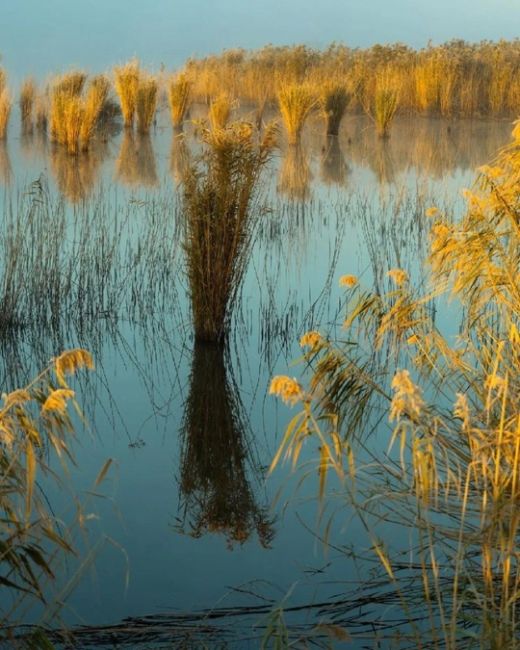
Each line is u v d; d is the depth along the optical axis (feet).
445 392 18.20
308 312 25.08
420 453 10.50
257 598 12.55
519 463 10.97
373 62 89.40
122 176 45.65
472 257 14.40
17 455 10.07
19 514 10.97
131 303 25.72
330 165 51.11
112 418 18.74
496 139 64.39
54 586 12.24
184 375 21.15
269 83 81.71
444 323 23.57
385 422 17.85
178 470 16.58
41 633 10.36
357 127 70.38
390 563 13.19
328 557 13.60
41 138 60.39
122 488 15.80
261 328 23.85
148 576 13.07
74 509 14.89
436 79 77.87
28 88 66.80
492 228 14.26
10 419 9.76
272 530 14.48
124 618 11.96
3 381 20.54
